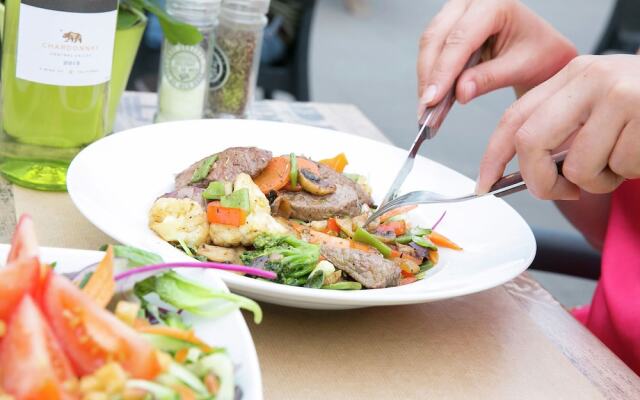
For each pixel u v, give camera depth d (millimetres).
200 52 955
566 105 689
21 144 786
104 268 514
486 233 812
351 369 643
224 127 885
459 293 667
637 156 686
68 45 763
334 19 5125
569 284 2160
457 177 893
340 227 797
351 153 918
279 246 721
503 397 646
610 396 668
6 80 783
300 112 1121
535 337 721
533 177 712
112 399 455
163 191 794
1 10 817
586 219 1097
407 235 800
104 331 470
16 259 492
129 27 864
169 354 514
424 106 842
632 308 871
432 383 646
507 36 914
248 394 505
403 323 705
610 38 1775
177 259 637
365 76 4047
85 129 801
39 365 417
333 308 664
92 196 715
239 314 549
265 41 1724
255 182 793
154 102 1073
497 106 3816
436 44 883
